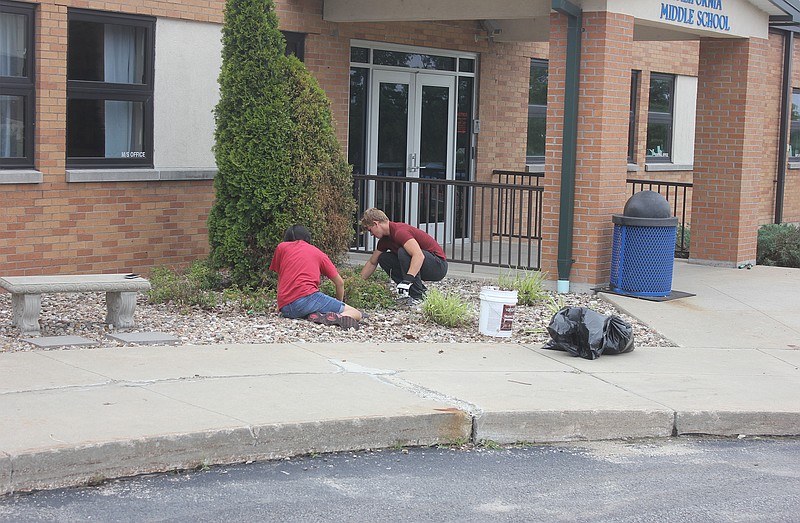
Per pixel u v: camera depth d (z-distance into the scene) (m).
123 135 12.30
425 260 11.23
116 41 12.11
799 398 7.87
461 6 12.84
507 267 13.76
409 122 15.95
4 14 11.05
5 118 11.16
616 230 11.89
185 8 12.57
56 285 8.84
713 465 6.65
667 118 20.27
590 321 9.05
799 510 5.79
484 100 16.92
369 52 15.15
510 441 6.99
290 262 9.99
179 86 12.70
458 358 8.72
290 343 8.97
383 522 5.38
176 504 5.51
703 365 8.94
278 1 13.42
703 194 14.89
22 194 11.16
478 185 13.02
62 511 5.34
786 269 14.77
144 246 12.41
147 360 8.04
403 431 6.73
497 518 5.50
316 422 6.47
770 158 20.62
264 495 5.71
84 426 6.14
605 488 6.08
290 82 11.16
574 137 11.87
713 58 14.72
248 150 10.98
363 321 10.09
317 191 11.22
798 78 22.08
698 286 12.90
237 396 7.05
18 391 6.93
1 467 5.52
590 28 11.71
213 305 10.31
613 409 7.23
